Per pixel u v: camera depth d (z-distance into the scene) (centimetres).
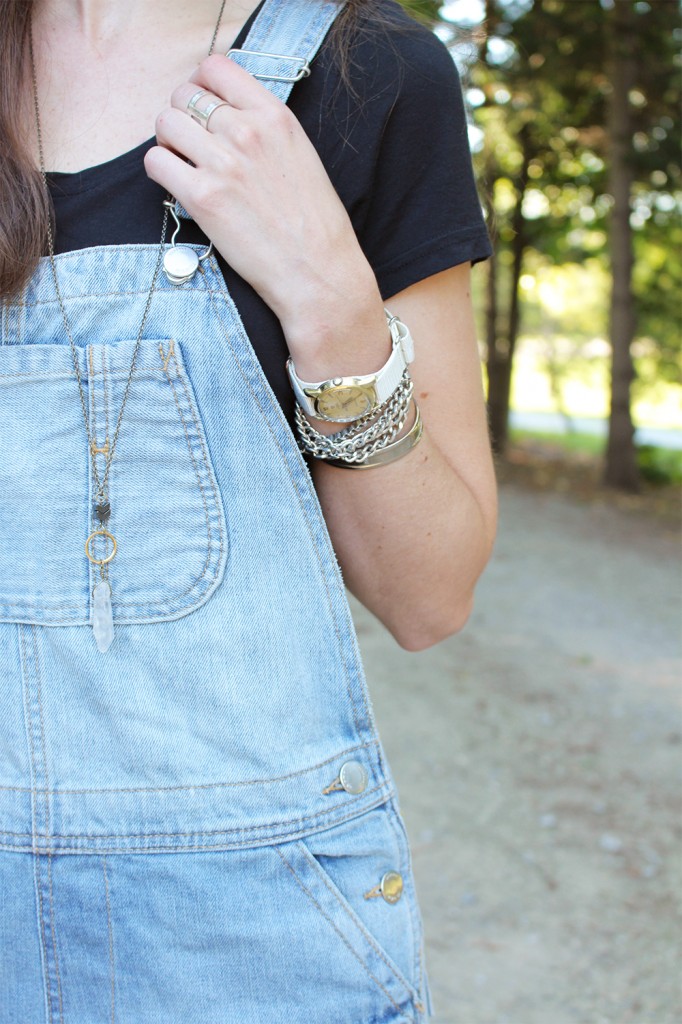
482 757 415
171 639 79
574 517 1089
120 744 81
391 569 91
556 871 328
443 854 335
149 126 84
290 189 76
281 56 82
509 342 1532
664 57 1131
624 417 1267
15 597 81
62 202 81
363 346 79
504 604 684
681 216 1286
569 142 1309
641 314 1395
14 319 80
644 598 741
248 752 80
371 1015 83
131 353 77
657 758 425
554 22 1080
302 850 81
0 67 83
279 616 80
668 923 301
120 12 87
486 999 261
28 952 84
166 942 81
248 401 79
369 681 493
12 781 83
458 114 89
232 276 80
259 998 81
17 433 79
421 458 86
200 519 79
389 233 86
